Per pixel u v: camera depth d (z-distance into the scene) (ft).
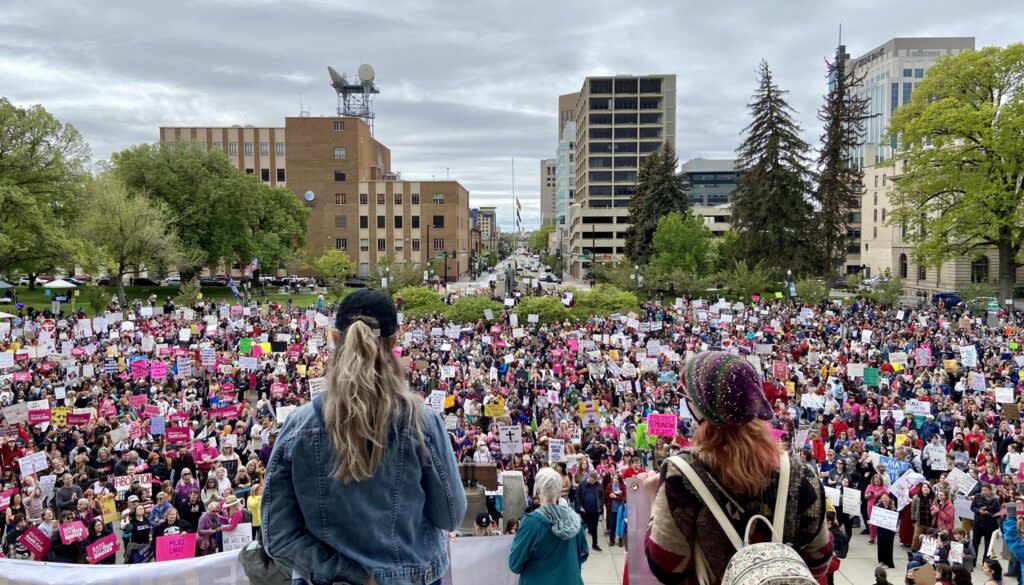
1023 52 146.00
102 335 115.14
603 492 50.29
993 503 44.32
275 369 86.89
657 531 7.79
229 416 64.23
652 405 67.51
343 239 357.00
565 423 58.49
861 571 44.91
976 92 157.17
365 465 7.44
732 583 6.71
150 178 240.32
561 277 394.11
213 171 257.75
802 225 206.90
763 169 209.26
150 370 78.54
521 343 108.06
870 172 326.65
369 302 8.00
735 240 228.84
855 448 54.60
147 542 40.86
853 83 206.18
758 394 7.55
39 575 14.75
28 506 43.45
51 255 170.09
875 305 169.78
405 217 357.41
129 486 47.57
